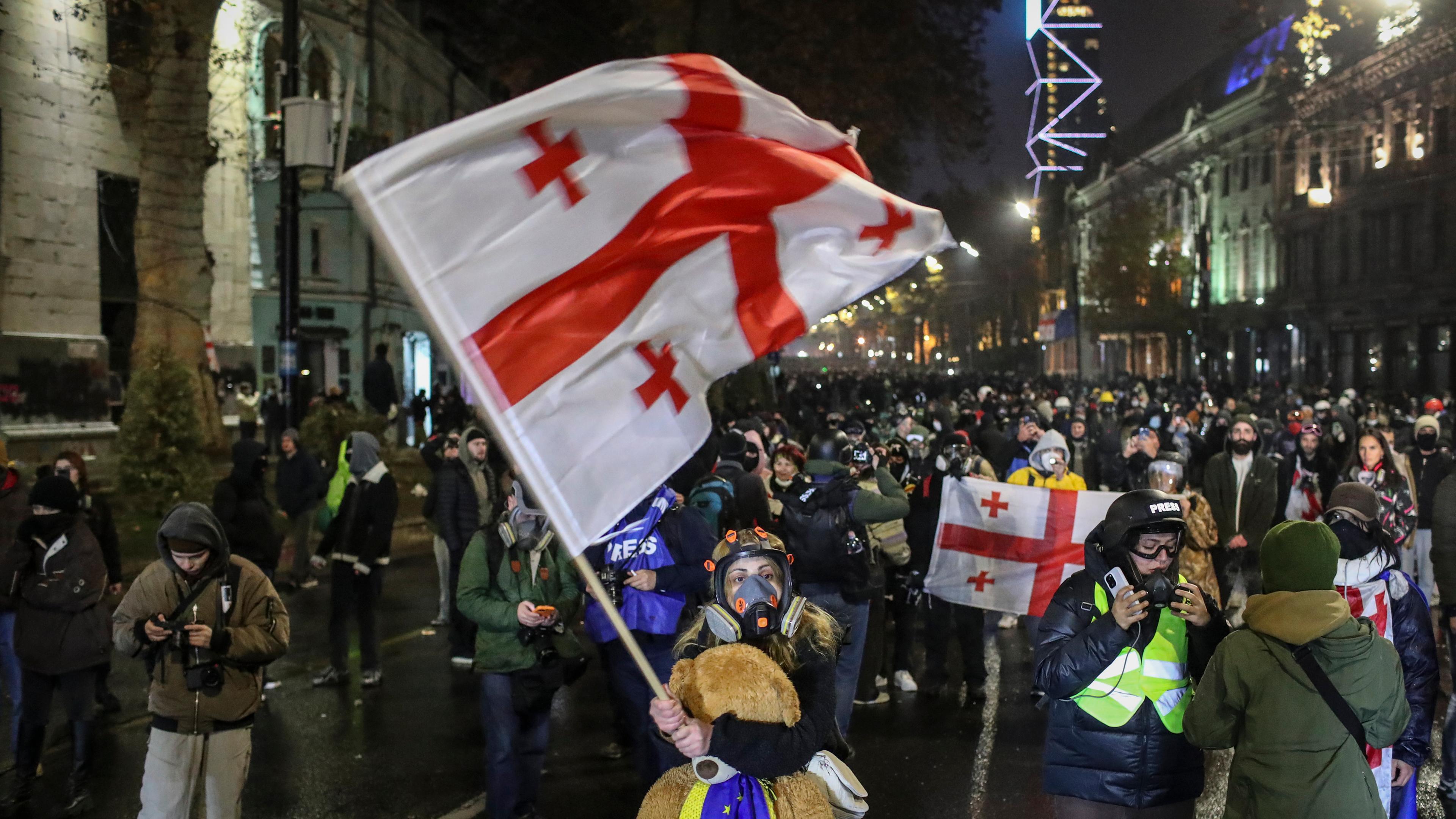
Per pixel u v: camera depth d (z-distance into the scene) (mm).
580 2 30281
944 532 8281
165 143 19984
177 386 16766
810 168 3230
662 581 5789
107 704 7977
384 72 36438
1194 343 62719
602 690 8672
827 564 6461
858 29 26109
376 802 6188
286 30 14125
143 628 4750
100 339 22000
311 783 6484
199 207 20578
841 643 3291
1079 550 8023
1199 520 8109
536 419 2883
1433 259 41500
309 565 12688
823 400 47031
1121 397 37438
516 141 2887
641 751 6023
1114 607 3744
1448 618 6891
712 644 3229
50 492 6094
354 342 36281
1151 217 58438
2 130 19672
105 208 22375
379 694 8383
